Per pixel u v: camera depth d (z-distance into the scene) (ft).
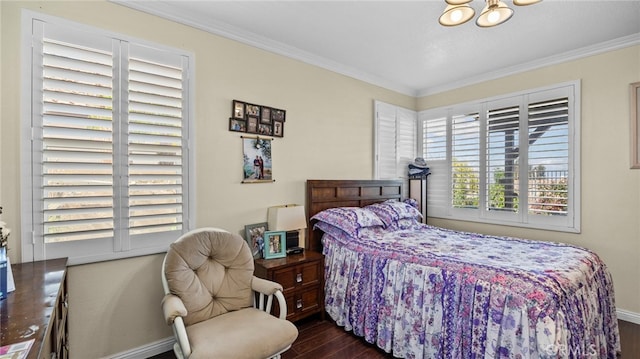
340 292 8.84
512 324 5.57
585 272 6.55
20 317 3.41
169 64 7.50
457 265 6.68
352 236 9.04
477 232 12.39
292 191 10.01
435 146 13.83
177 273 6.07
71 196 6.27
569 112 10.00
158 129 7.35
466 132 12.71
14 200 5.78
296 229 9.46
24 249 5.83
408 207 11.65
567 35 8.73
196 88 7.93
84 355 6.48
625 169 9.04
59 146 6.18
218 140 8.33
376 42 9.30
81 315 6.45
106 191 6.68
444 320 6.51
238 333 5.51
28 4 5.91
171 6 7.35
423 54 10.17
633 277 8.95
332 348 7.76
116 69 6.77
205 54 8.09
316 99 10.67
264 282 6.82
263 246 8.86
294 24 8.25
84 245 6.45
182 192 7.70
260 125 9.16
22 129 5.82
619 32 8.54
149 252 7.22
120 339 6.89
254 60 9.06
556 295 5.38
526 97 10.96
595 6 7.24
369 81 12.37
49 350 3.59
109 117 6.68
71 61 6.28
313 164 10.59
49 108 6.09
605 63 9.34
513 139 11.31
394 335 7.32
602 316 6.82
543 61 10.45
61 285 4.64
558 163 10.25
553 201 10.34
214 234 6.93
